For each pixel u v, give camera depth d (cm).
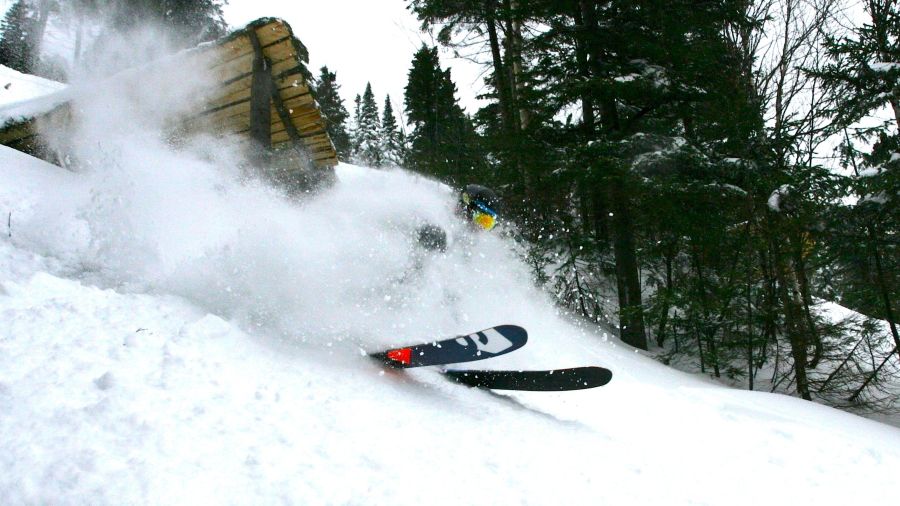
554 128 843
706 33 806
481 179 1011
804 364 629
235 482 142
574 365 427
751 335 644
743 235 682
